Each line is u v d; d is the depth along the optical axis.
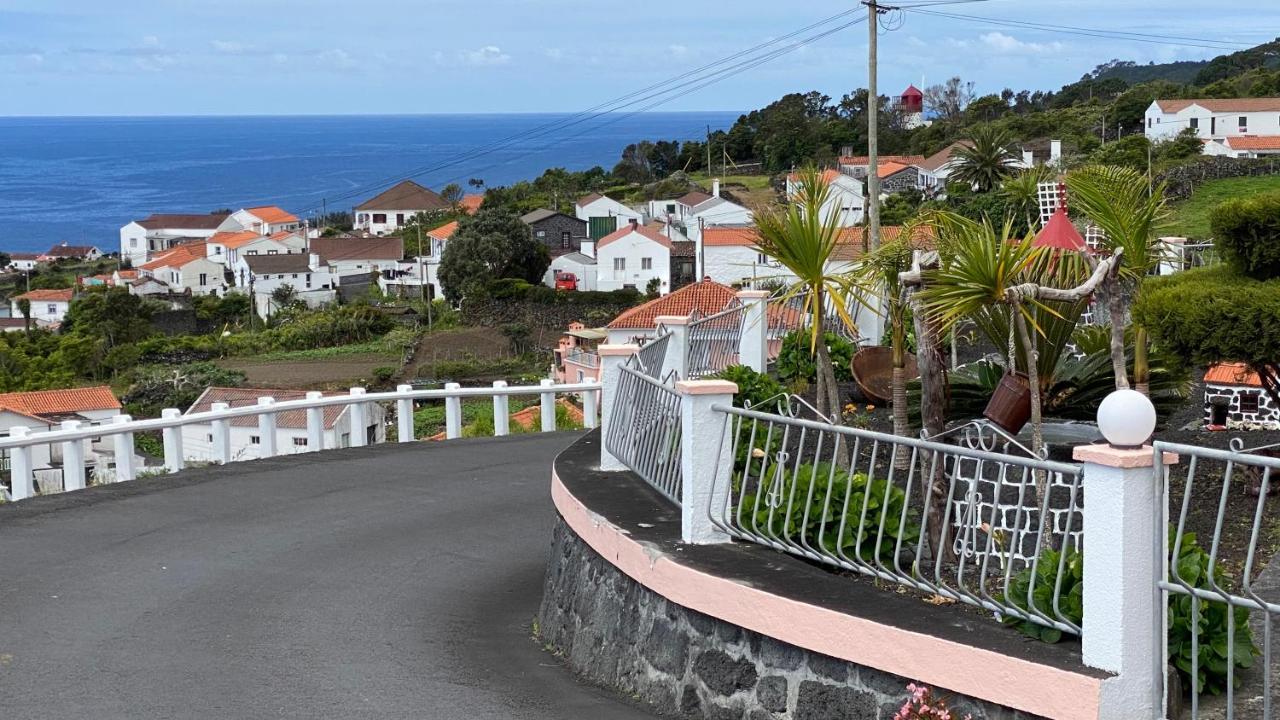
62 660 7.65
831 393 10.08
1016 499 8.05
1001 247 8.05
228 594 9.42
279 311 97.12
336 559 10.74
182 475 14.36
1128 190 8.66
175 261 123.88
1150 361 9.95
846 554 7.06
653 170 142.62
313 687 7.26
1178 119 87.25
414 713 6.84
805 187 10.23
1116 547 5.13
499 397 18.03
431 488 13.95
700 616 6.86
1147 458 5.13
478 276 86.56
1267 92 95.81
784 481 7.47
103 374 75.12
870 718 5.89
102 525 11.64
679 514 8.16
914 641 5.67
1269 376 9.27
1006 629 5.73
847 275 10.38
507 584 10.30
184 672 7.47
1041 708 5.23
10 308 119.31
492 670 7.84
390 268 118.69
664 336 11.98
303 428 42.06
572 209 116.19
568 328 75.62
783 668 6.33
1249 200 8.66
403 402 17.34
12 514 12.06
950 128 114.00
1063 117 98.50
